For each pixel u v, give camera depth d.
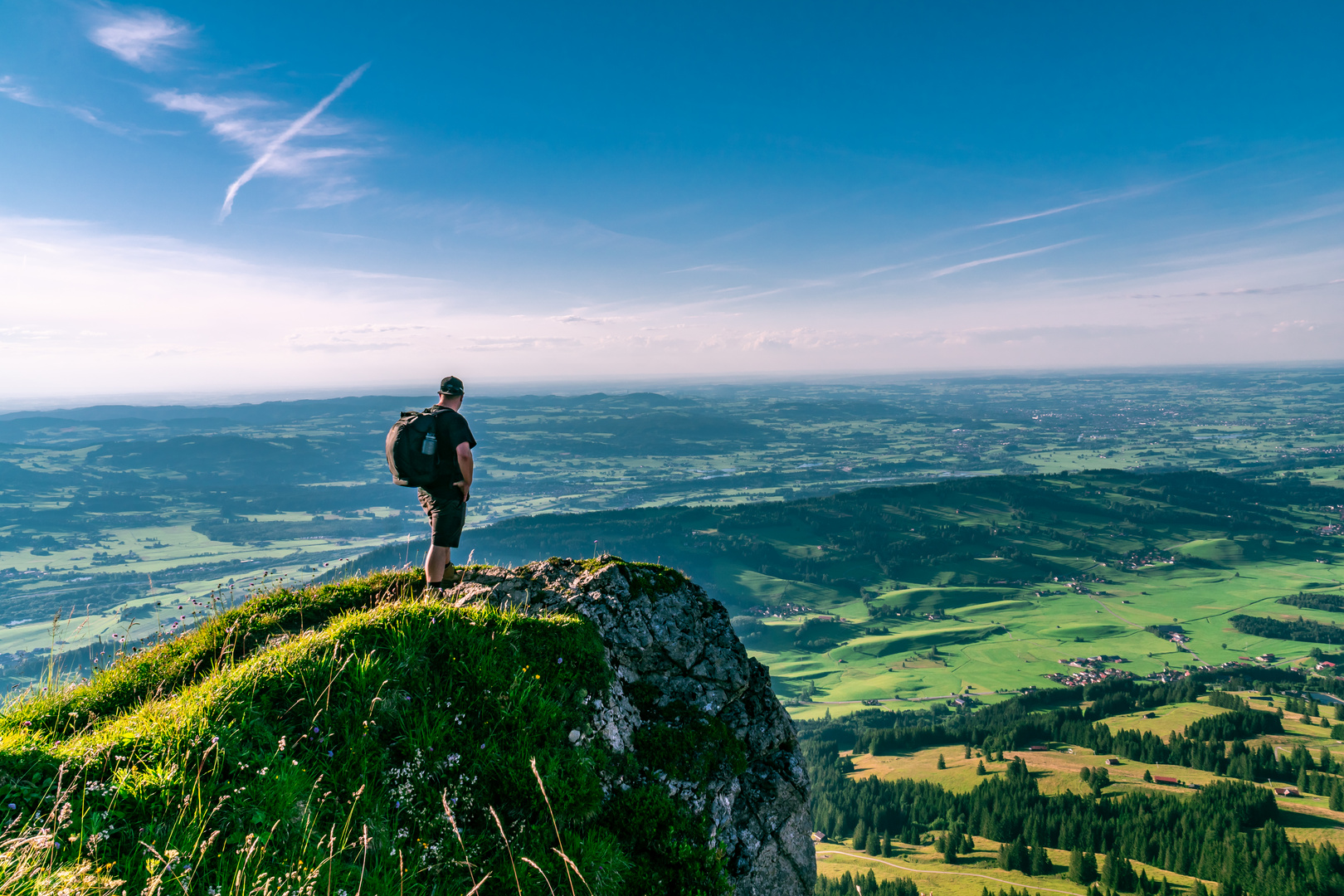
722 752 8.12
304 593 10.07
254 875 4.45
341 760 5.64
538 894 5.45
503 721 6.37
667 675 8.67
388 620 7.10
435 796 5.68
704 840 7.14
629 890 6.25
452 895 5.16
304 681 6.11
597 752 6.86
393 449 9.18
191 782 4.89
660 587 9.66
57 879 3.91
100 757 4.99
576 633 7.78
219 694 5.81
